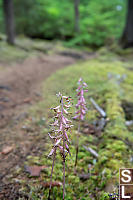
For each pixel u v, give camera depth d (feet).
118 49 37.58
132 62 26.50
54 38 64.95
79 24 65.00
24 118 10.48
